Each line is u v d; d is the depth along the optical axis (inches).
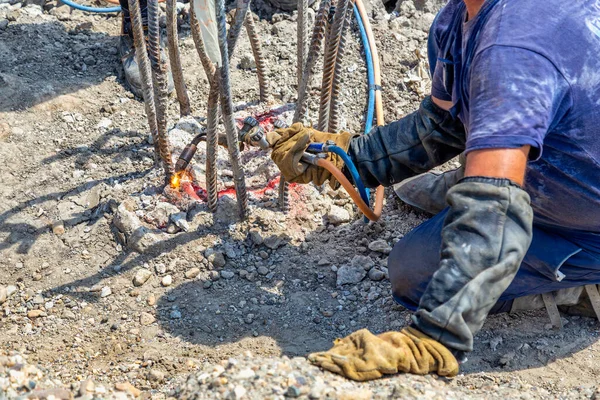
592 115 96.7
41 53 172.7
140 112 162.1
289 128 122.3
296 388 87.6
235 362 94.4
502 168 87.7
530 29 92.9
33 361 116.0
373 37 173.8
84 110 160.7
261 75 158.7
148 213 137.7
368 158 123.7
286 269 134.4
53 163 148.6
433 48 117.3
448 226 89.3
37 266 132.6
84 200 142.2
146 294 128.5
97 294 128.6
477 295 87.1
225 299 128.1
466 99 102.3
